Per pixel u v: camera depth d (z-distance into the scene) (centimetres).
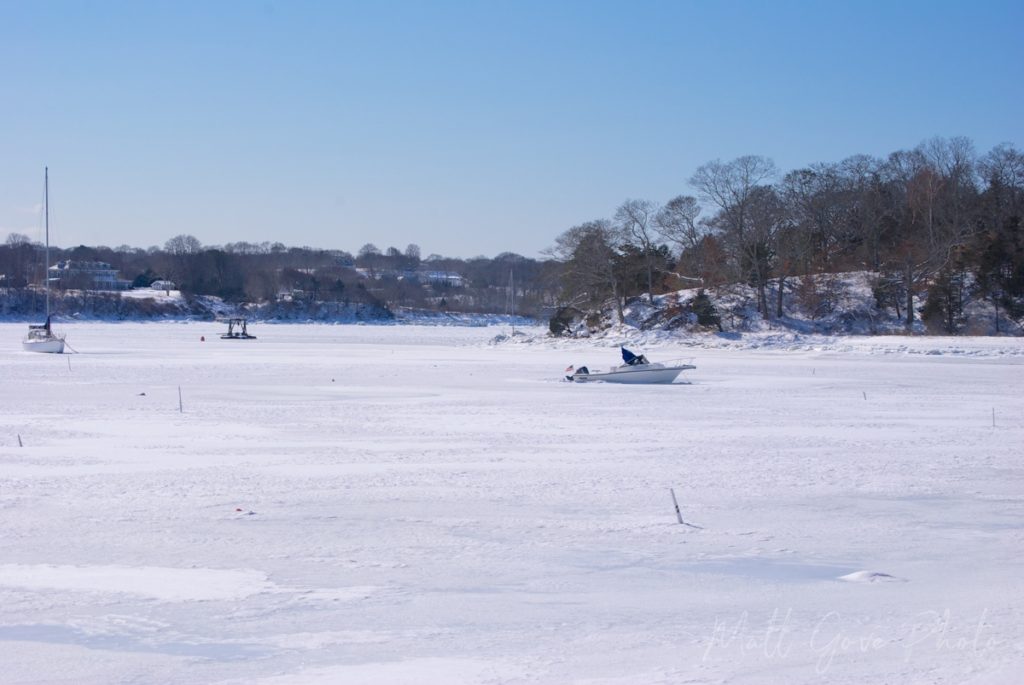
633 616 1230
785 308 11000
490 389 5041
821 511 1967
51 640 1143
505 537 1719
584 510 1964
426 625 1193
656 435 3200
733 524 1842
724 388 5181
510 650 1087
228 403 4222
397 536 1722
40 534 1725
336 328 19062
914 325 10312
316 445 2928
